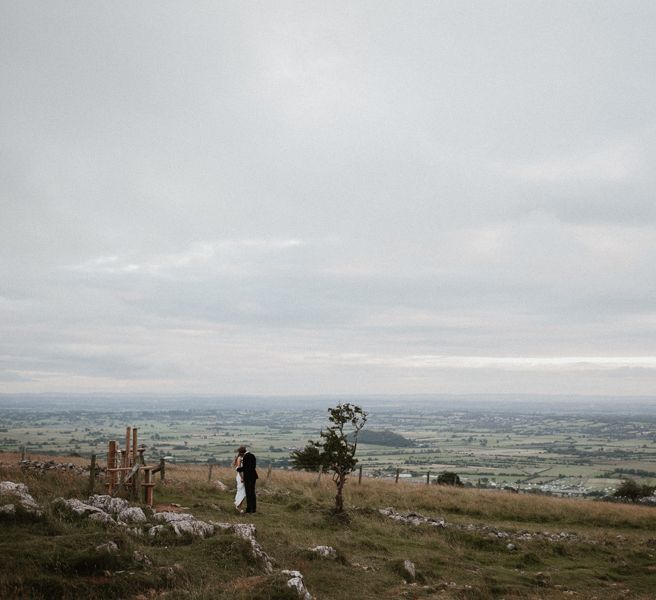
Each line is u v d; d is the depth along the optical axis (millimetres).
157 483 28234
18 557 11664
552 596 17750
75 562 11914
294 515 25203
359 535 23375
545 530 30609
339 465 26281
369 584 16047
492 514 34562
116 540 13359
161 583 12289
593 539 29094
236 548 15031
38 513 14516
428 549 22875
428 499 36469
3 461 32625
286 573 13242
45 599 10789
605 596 18469
